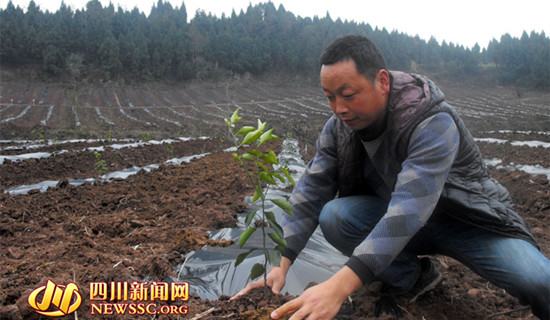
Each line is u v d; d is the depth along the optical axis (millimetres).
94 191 4559
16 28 49781
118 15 65938
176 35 61375
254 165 7281
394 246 1449
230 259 2527
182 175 5949
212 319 1642
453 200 1675
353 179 1944
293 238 1912
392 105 1600
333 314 1406
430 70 73500
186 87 53562
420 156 1520
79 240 2912
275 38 71312
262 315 1568
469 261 1806
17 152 8547
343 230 1938
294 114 36219
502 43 75062
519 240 1659
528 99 52562
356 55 1461
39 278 2010
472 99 52188
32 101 37000
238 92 53250
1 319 1448
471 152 1736
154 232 3148
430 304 1946
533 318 1913
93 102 39875
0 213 3529
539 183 5113
